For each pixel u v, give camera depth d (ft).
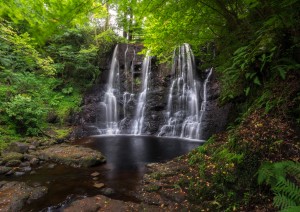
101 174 22.21
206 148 20.84
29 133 36.52
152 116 46.91
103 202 15.65
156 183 17.85
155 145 35.22
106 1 12.48
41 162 25.99
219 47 25.29
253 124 14.76
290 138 12.46
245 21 18.98
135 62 55.31
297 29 14.16
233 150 15.12
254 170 12.87
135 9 14.71
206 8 18.38
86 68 53.31
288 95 13.92
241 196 12.98
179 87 48.34
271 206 11.05
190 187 15.81
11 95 40.63
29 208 15.81
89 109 48.78
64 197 17.43
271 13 15.44
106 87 54.49
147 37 23.75
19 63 45.96
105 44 57.93
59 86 52.65
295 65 13.79
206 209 13.48
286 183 9.50
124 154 29.89
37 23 11.10
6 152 28.27
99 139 40.11
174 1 16.49
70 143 36.78
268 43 15.48
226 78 21.91
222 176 14.55
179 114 45.88
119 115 50.34
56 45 54.29
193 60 47.34
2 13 11.09
